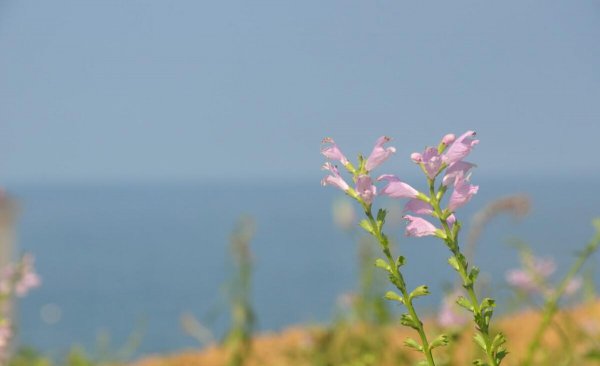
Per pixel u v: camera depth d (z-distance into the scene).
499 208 4.43
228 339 6.30
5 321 4.93
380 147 2.21
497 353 2.16
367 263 5.89
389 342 5.89
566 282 3.68
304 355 6.36
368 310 5.89
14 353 5.29
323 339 6.20
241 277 6.16
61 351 6.91
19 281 4.96
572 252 3.68
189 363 9.18
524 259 4.52
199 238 152.38
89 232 181.75
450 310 4.61
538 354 4.94
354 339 5.92
